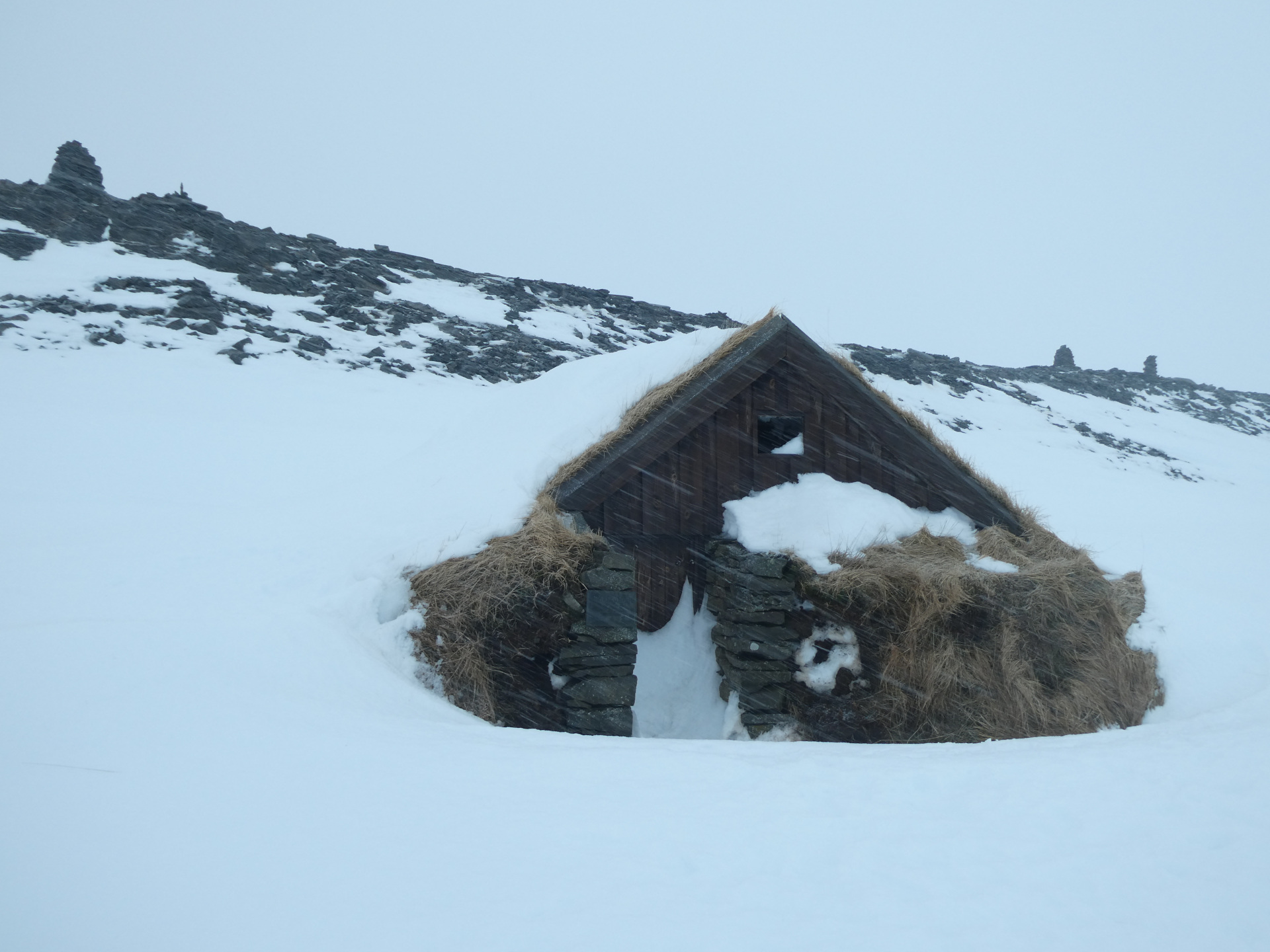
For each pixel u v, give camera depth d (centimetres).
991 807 361
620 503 802
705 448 820
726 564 778
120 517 1119
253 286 3075
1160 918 272
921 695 732
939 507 870
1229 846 324
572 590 701
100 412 1731
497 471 821
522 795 359
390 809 334
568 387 943
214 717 416
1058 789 385
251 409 1977
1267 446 4716
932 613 734
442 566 705
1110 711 769
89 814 310
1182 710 811
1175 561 1659
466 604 686
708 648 823
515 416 964
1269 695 688
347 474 1544
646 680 808
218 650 514
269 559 795
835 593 732
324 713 461
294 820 318
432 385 2562
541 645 694
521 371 2931
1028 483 2720
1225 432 4844
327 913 256
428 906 262
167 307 2603
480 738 461
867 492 838
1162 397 5522
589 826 327
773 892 281
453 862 292
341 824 318
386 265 4075
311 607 654
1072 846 323
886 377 4044
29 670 430
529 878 283
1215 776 399
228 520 952
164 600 707
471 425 1045
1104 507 2481
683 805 357
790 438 965
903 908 273
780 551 752
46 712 390
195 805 324
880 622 742
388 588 699
